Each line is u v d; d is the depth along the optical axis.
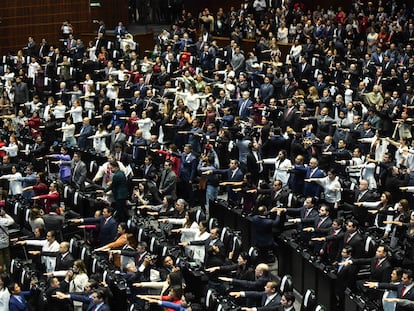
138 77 45.03
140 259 23.98
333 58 45.44
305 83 43.34
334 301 22.64
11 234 28.66
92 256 24.83
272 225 25.58
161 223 27.86
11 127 39.62
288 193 27.06
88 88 43.72
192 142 34.88
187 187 31.95
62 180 33.03
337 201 27.69
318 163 30.59
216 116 37.62
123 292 22.66
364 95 38.44
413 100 37.81
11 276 25.31
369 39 49.69
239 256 23.20
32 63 49.38
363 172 29.66
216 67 46.69
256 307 21.59
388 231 24.72
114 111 39.41
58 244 25.39
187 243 24.31
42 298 22.52
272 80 41.56
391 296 21.12
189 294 21.59
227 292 22.84
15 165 33.19
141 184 30.00
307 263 23.88
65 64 48.47
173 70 46.97
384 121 36.12
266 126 33.84
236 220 28.12
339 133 33.94
